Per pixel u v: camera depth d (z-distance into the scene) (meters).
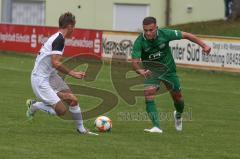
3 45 77.12
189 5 89.62
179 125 30.80
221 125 33.25
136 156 24.33
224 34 82.00
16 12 98.06
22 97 41.59
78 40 69.56
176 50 63.91
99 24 92.81
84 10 92.88
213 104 42.03
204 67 62.00
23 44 75.06
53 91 27.97
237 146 27.16
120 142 27.08
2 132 28.61
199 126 32.66
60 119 32.66
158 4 90.00
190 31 85.19
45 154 24.06
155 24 28.73
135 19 91.56
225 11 90.19
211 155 25.00
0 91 44.56
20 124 31.08
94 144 26.34
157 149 25.86
